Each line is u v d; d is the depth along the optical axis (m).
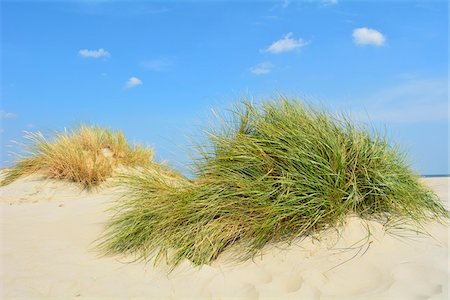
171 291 3.82
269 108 5.25
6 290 3.90
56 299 3.72
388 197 4.53
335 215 4.32
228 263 4.27
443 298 3.13
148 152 11.26
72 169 9.58
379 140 5.16
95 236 5.65
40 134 10.67
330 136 4.79
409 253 3.86
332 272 3.74
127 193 5.69
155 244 4.71
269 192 4.47
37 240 5.53
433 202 4.94
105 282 4.07
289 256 4.11
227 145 5.09
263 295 3.51
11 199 8.83
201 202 4.71
